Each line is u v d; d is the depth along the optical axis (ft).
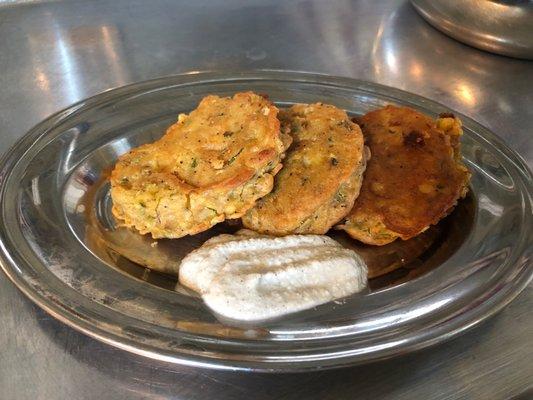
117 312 0.64
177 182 0.77
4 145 1.01
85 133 0.92
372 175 0.84
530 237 0.76
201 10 1.52
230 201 0.76
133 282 0.69
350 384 0.62
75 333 0.66
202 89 1.03
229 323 0.64
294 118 0.86
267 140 0.77
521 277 0.70
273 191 0.78
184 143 0.81
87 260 0.72
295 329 0.63
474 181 0.88
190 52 1.35
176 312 0.65
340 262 0.71
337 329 0.64
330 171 0.78
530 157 1.06
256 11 1.53
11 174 0.82
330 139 0.82
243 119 0.82
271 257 0.71
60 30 1.40
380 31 1.45
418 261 0.79
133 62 1.30
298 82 1.05
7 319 0.67
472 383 0.63
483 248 0.77
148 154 0.82
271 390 0.62
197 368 0.63
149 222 0.79
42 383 0.61
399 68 1.31
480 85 1.26
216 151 0.79
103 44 1.36
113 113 0.96
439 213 0.80
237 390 0.61
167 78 1.04
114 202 0.81
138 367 0.63
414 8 1.54
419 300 0.68
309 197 0.76
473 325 0.65
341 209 0.78
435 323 0.64
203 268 0.70
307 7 1.55
